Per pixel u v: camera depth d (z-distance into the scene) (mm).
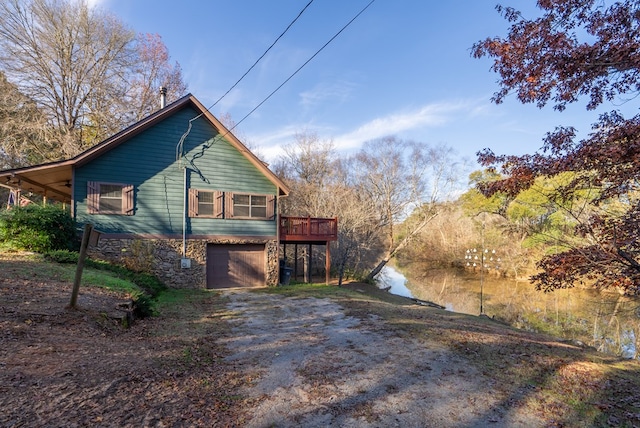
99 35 21500
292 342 6645
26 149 19344
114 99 22453
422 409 4082
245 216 14797
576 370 5605
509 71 4438
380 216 26750
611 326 13422
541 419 3973
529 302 19344
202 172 13984
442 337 7176
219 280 14383
